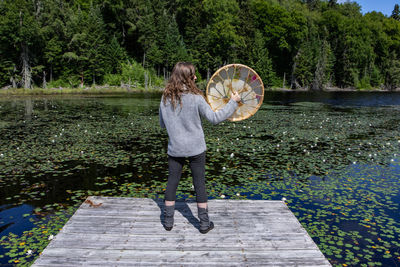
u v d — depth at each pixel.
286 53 69.75
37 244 3.93
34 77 46.00
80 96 34.78
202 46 57.41
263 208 3.88
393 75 78.62
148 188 6.05
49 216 4.77
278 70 68.94
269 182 6.57
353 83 69.88
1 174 6.77
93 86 47.22
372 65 76.94
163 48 54.78
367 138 11.63
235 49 60.00
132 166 7.55
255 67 60.16
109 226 3.30
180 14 63.53
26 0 43.62
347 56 70.31
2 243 3.95
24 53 42.25
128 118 16.11
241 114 3.43
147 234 3.14
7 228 4.37
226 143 10.40
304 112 20.58
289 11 71.69
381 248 4.00
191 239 3.07
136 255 2.77
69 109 20.47
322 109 23.02
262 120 16.38
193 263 2.67
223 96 3.43
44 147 9.34
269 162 8.14
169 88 2.86
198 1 60.38
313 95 44.09
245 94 3.41
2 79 41.91
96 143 10.05
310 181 6.69
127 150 9.16
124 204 3.92
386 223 4.73
